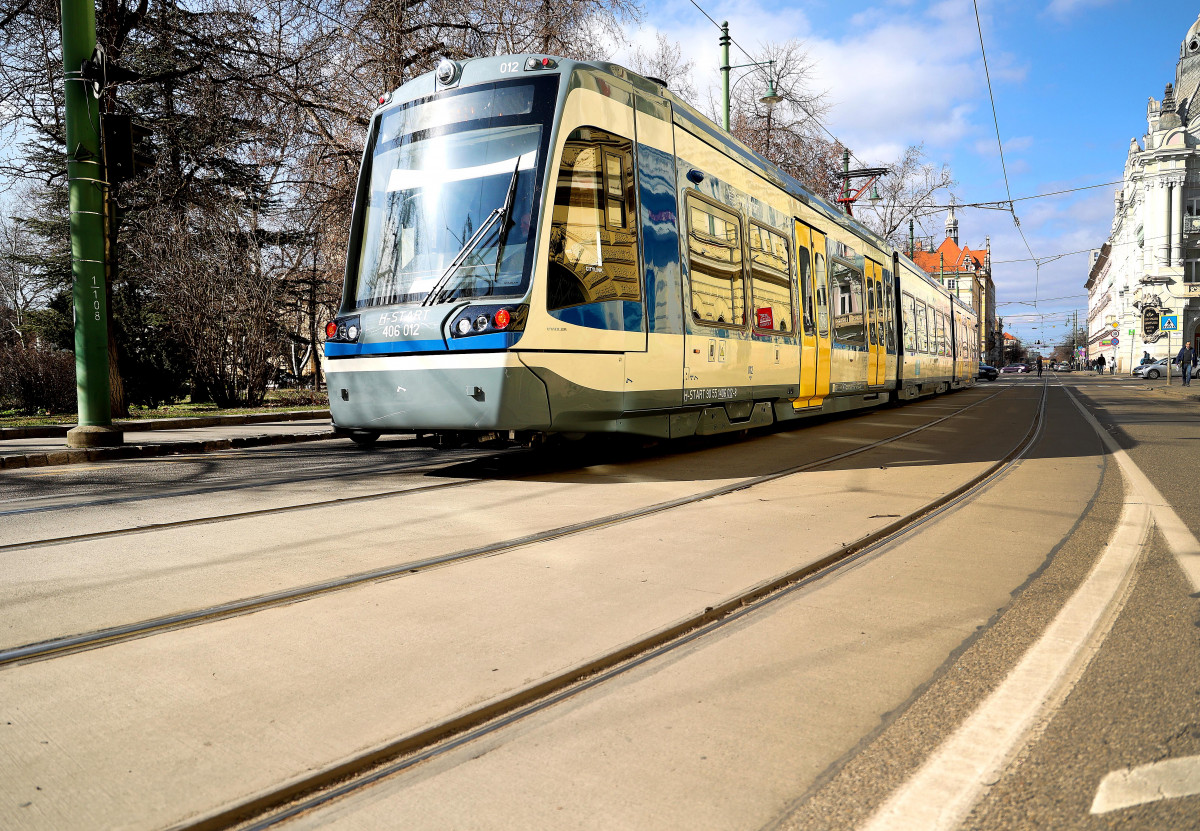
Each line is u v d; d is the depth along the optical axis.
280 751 2.30
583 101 7.42
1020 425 13.62
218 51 16.58
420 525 5.27
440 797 2.10
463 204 7.28
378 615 3.48
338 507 5.92
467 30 17.52
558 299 6.98
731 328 9.72
